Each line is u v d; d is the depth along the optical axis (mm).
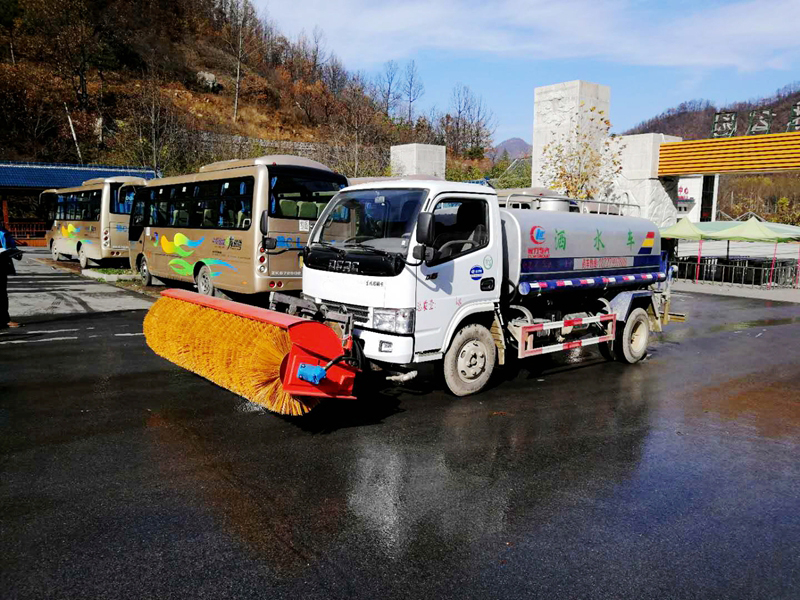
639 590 3414
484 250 6875
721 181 60156
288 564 3561
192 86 53344
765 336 12234
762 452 5711
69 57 44500
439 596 3297
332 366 5602
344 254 6605
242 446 5398
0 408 6285
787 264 22828
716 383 8320
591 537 4004
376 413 6465
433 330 6453
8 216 32906
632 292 9086
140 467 4883
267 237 8328
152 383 7316
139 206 16500
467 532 4012
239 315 6031
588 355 9945
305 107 57562
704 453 5637
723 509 4484
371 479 4789
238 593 3266
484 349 7180
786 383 8391
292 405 5395
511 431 6043
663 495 4695
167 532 3879
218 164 13336
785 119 72625
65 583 3314
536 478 4934
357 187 7066
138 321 11312
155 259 15414
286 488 4578
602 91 20828
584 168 19844
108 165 35969
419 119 56562
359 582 3398
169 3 63281
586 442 5812
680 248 34906
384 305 6207
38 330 10344
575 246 7969
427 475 4906
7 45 44719
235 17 70312
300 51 71000
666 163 22891
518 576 3518
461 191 6668
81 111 43094
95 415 6121
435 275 6375
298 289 11805
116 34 52656
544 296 8070
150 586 3307
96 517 4051
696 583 3506
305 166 11930
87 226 20328
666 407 7086
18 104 40969
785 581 3559
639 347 9336
